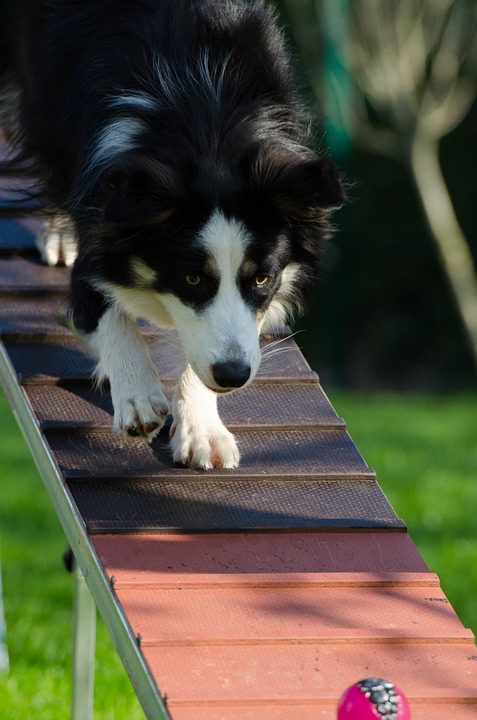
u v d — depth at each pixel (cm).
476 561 1177
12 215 884
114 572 508
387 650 477
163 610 486
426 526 1283
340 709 387
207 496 582
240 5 716
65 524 580
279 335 738
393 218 2489
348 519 572
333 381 2258
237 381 582
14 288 766
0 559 1198
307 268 688
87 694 752
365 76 2117
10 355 695
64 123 717
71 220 710
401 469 1498
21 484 1423
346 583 519
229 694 436
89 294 670
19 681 915
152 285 633
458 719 435
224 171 604
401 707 384
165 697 429
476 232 2459
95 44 702
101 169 639
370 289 2527
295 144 669
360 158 2464
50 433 618
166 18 680
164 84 646
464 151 2453
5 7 845
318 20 2233
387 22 2080
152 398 612
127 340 648
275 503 583
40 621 1051
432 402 2038
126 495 574
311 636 477
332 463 621
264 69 675
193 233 596
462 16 2212
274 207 613
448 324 2506
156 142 622
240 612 491
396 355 2550
